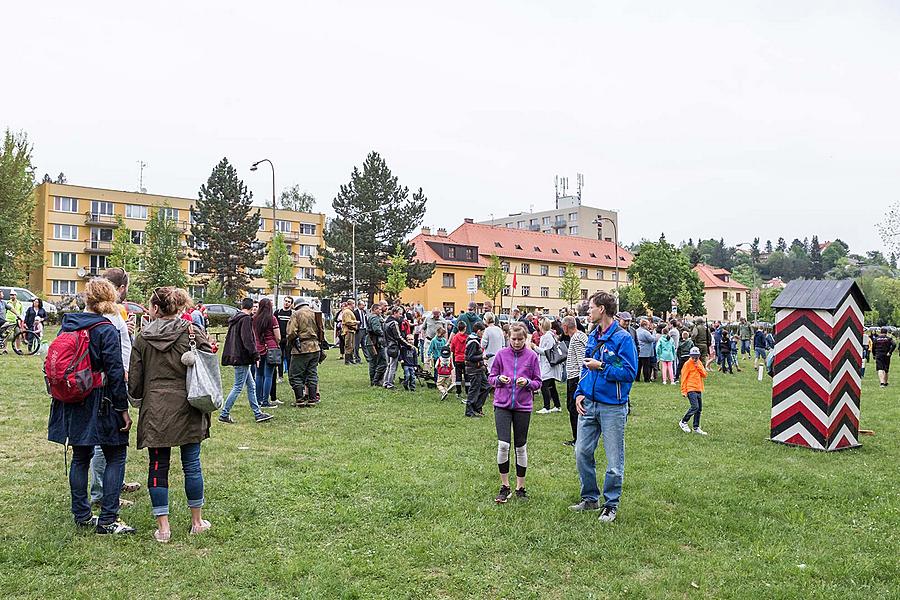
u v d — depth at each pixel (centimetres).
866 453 955
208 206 5556
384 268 5156
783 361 1013
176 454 823
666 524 609
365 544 548
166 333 538
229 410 1074
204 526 564
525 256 7044
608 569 510
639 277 7131
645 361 1866
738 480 777
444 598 459
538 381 686
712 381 1988
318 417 1120
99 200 6956
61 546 514
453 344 1418
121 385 532
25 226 4634
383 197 5184
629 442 1001
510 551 542
